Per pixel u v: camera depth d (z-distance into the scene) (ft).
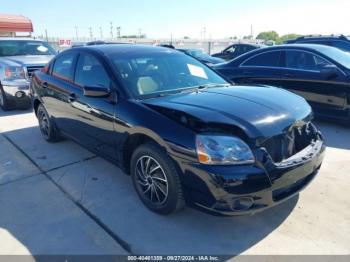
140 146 9.53
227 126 7.97
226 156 7.70
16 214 9.98
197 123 8.16
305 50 18.83
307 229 8.87
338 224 9.06
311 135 9.88
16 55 26.40
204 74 12.75
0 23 36.32
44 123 16.47
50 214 9.93
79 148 15.62
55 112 14.61
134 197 10.80
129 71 11.13
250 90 10.81
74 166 13.48
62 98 13.57
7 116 22.54
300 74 18.66
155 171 9.37
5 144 16.44
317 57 18.33
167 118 8.77
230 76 21.91
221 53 54.39
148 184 9.76
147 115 9.21
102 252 8.21
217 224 9.21
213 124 8.04
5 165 13.75
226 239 8.58
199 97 9.86
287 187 8.36
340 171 12.35
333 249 8.09
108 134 10.82
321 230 8.82
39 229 9.18
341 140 16.12
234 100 9.45
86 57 12.55
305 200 10.28
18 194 11.24
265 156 7.89
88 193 11.17
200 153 7.86
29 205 10.50
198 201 8.25
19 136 17.71
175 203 8.92
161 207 9.40
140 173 10.05
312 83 18.22
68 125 13.76
